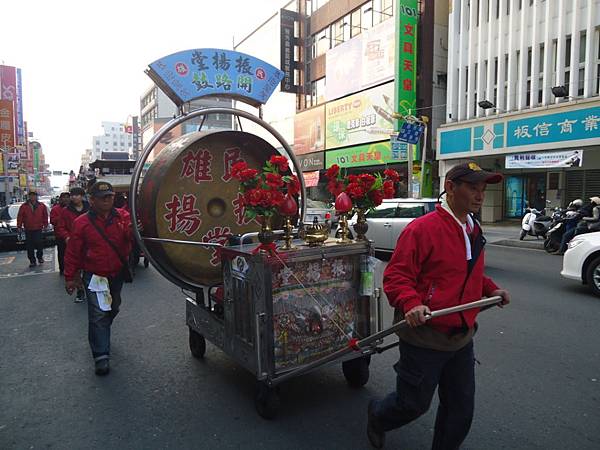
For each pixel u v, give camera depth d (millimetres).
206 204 4000
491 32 16297
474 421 2971
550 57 14625
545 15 14656
